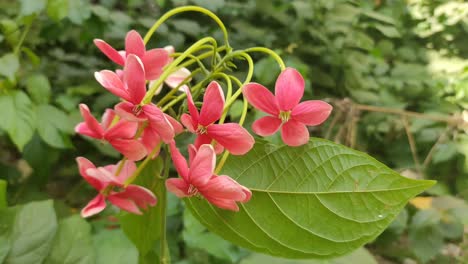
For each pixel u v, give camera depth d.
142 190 0.19
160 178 0.22
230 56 0.21
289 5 0.82
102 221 0.51
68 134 0.54
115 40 0.72
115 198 0.20
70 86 0.72
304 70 0.72
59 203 0.60
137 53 0.20
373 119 0.86
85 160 0.20
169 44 0.71
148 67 0.20
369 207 0.20
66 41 0.77
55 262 0.31
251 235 0.21
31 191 0.60
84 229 0.33
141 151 0.19
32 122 0.49
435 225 0.56
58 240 0.32
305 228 0.21
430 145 0.79
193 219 0.50
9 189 0.61
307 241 0.21
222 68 0.21
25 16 0.56
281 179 0.21
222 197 0.18
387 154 0.85
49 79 0.71
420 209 0.61
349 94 0.90
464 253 0.61
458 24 1.04
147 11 0.76
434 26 1.05
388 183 0.20
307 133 0.19
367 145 0.86
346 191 0.20
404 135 0.82
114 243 0.39
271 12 0.81
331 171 0.20
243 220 0.21
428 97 0.95
